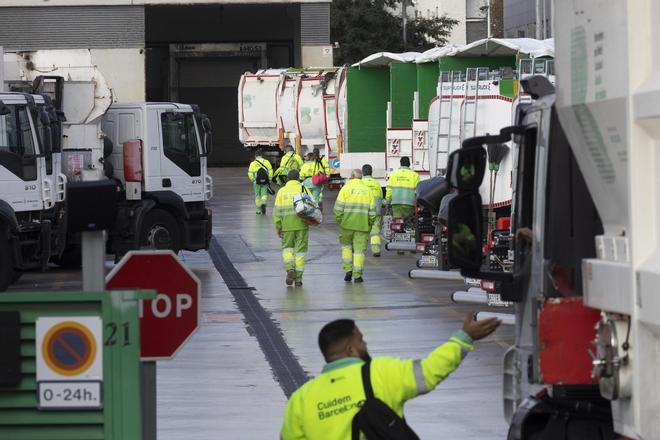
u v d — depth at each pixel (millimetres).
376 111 77812
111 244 50406
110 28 127250
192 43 147000
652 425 10617
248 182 110938
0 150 43625
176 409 25297
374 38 162000
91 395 11766
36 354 11781
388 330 35000
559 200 13641
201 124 51906
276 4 129250
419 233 48719
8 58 49219
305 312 39000
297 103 98000
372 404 12477
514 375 15672
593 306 11648
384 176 77625
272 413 24859
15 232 43375
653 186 10461
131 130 50375
